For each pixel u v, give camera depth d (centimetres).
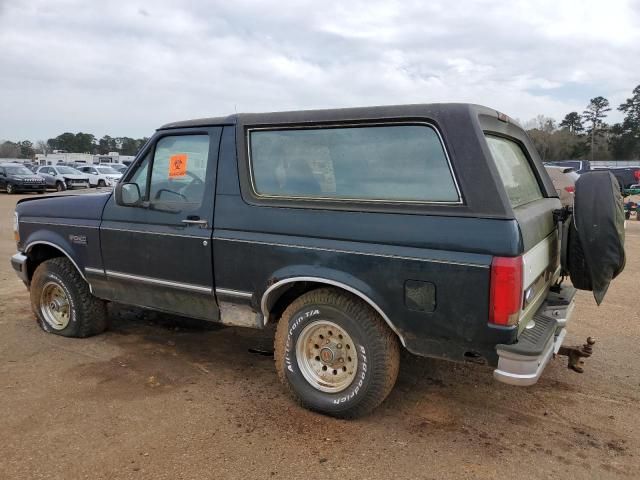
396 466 301
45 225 497
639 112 7344
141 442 323
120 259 442
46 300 523
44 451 312
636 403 383
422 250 305
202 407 369
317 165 352
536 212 345
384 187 327
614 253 341
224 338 514
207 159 394
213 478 289
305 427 343
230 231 376
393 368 336
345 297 340
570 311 378
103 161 6994
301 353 363
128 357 462
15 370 431
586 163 2520
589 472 298
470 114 304
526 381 289
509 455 314
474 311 293
